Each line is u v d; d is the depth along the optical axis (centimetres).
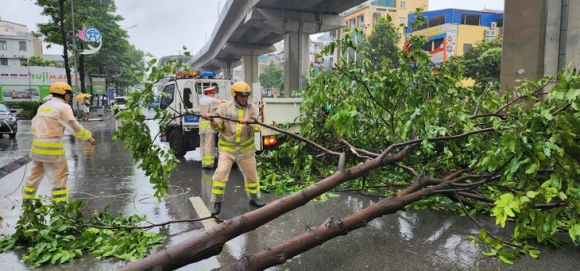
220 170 505
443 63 578
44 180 748
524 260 359
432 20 4950
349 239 411
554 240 389
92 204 573
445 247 390
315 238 321
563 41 1207
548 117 342
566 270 338
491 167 387
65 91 524
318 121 658
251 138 531
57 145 507
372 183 602
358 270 341
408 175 600
